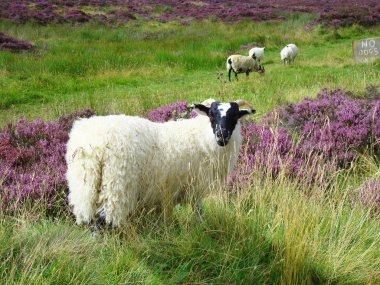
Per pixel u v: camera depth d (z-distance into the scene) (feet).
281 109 26.58
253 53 51.70
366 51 51.60
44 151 20.22
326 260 12.08
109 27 91.81
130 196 12.57
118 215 12.41
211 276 11.67
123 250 11.99
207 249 12.27
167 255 12.07
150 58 60.64
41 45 67.82
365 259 12.25
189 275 11.34
